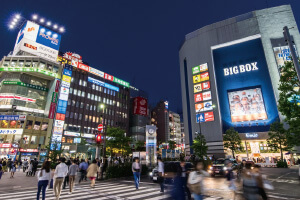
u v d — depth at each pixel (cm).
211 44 5178
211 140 4525
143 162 2128
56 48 5562
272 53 4431
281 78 1783
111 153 4078
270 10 4747
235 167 1877
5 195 907
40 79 4969
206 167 1894
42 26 5400
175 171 543
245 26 4850
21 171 2573
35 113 4491
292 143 1955
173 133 9431
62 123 4697
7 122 3975
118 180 1488
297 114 1655
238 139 4047
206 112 4797
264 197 446
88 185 1217
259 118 4331
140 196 861
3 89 4425
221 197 817
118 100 6975
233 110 4622
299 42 4316
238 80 4766
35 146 4025
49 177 708
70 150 3712
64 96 4941
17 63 4669
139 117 7506
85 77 6059
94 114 5988
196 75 5244
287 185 1174
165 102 9638
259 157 4138
